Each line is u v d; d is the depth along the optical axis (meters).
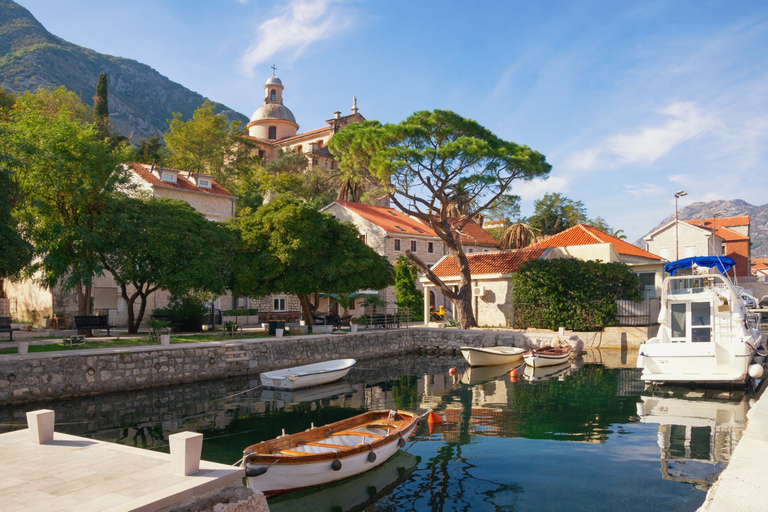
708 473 9.32
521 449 11.06
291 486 8.62
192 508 5.57
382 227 46.69
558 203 66.81
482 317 35.94
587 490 8.68
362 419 11.59
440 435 12.32
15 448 7.38
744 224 69.88
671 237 61.00
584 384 19.19
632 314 30.80
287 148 71.19
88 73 172.00
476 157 30.19
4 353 17.67
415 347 32.56
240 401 16.64
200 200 38.31
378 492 8.84
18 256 18.45
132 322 26.11
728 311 18.62
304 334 28.36
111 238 23.39
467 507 8.19
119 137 55.56
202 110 62.44
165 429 12.88
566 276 31.30
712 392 17.09
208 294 28.34
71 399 16.70
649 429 12.48
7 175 19.12
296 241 27.08
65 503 5.30
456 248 34.44
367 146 31.75
